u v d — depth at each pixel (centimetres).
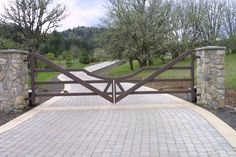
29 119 984
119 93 1270
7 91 1157
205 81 1191
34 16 2919
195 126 843
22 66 1209
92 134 777
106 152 629
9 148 669
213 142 685
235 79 1919
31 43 2877
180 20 4669
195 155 597
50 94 1251
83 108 1187
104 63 7694
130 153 618
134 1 3891
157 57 4294
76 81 1246
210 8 4975
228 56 4606
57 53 7531
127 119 958
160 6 3934
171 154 607
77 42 9362
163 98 1445
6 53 1159
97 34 4238
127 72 4438
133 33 3834
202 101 1224
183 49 4572
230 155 592
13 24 2908
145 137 739
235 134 747
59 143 702
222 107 1162
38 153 631
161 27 3928
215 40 4962
